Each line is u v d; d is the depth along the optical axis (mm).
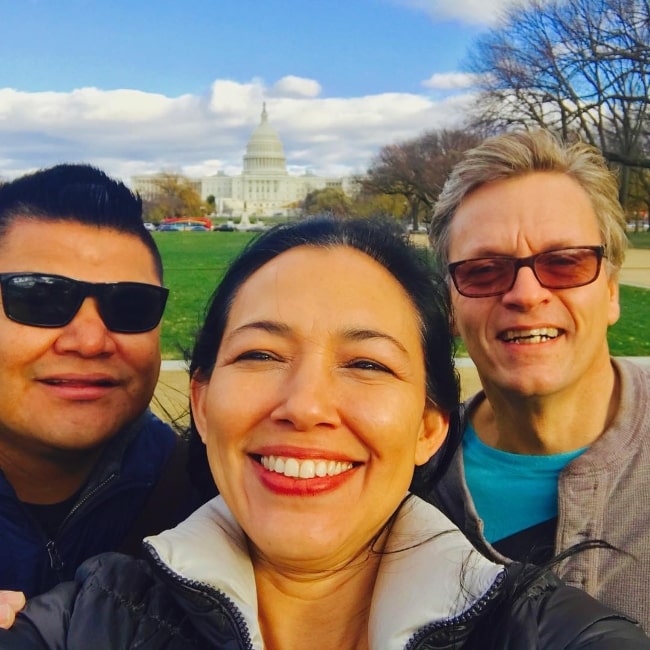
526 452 661
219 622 414
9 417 582
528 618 403
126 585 452
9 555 609
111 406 606
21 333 566
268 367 420
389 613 409
